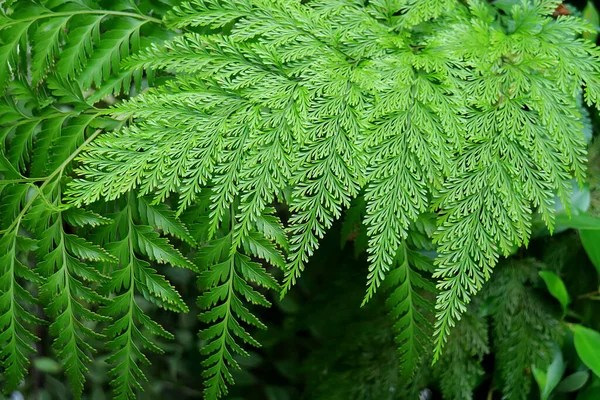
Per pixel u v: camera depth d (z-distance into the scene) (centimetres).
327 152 108
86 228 113
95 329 154
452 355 127
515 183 109
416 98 110
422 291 125
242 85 109
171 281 159
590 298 132
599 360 124
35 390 161
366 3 117
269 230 109
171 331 167
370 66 110
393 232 108
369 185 108
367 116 109
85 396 162
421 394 138
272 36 111
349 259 138
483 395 135
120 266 114
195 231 111
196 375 171
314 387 138
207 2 113
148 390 168
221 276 111
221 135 108
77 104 113
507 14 122
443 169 108
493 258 108
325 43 111
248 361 163
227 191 108
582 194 126
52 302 110
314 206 108
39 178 110
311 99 110
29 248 110
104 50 114
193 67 110
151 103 109
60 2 113
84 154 108
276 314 159
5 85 112
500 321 127
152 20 116
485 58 111
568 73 111
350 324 135
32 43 113
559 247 129
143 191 107
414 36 116
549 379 126
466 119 110
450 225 108
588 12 138
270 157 108
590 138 126
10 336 111
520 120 110
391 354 132
